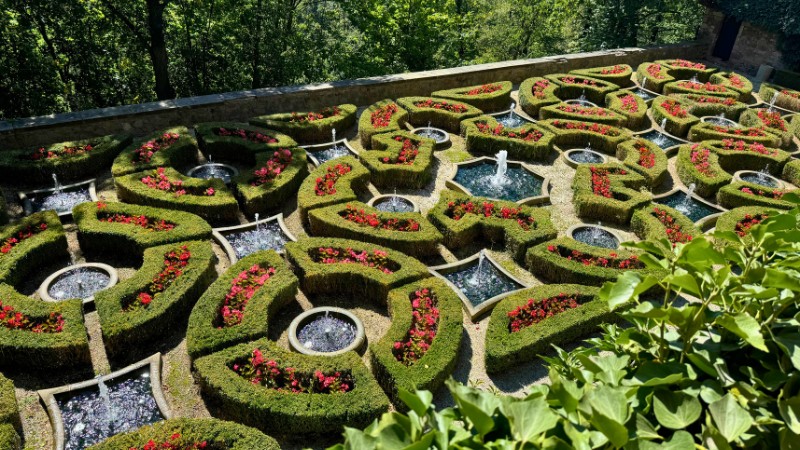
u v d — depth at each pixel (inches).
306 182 483.2
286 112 653.9
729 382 133.0
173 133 542.9
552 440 105.0
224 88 1071.6
